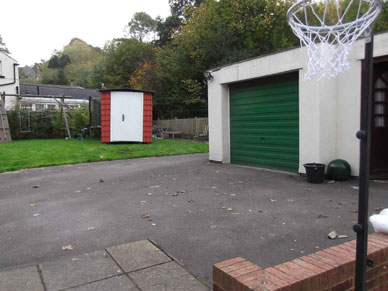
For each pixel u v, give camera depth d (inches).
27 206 218.5
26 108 779.4
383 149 287.4
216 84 398.9
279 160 337.4
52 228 172.6
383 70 285.1
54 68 2603.3
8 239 158.2
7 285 112.0
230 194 240.1
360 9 99.0
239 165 386.6
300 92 298.0
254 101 362.6
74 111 773.9
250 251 137.7
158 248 142.6
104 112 633.0
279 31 1061.1
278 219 179.2
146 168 373.1
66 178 319.3
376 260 94.7
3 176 336.8
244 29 1056.8
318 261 91.2
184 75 1040.8
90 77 1884.8
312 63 145.0
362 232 78.6
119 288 109.2
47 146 563.8
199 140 781.9
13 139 721.0
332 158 291.1
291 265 89.3
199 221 178.7
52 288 109.6
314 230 160.4
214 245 144.8
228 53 988.6
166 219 183.5
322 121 283.9
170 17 1396.4
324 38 125.9
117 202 223.8
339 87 285.7
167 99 1055.0
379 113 285.4
